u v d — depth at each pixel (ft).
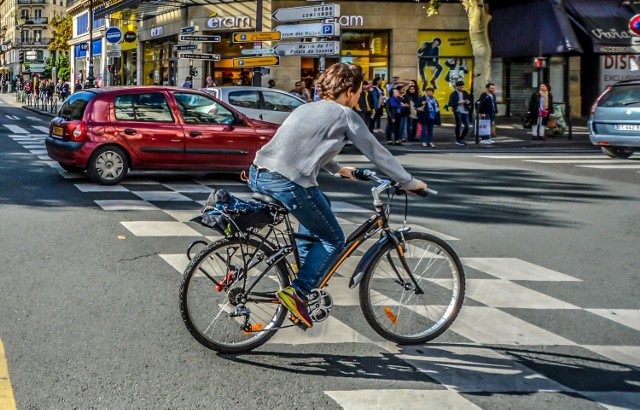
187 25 107.86
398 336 15.15
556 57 98.94
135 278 19.75
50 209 29.89
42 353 14.14
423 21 97.45
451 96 69.15
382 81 98.32
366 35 97.76
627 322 17.07
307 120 13.66
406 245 15.17
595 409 12.21
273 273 14.48
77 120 37.81
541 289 19.80
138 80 131.64
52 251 22.57
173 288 18.88
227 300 14.28
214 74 106.01
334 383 13.05
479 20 73.92
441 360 14.38
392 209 32.55
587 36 85.71
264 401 12.20
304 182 13.65
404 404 12.19
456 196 36.65
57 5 409.69
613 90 55.98
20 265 20.83
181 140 38.86
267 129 40.93
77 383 12.75
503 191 38.47
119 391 12.46
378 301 15.05
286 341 15.21
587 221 30.12
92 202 31.96
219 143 39.58
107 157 37.88
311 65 97.45
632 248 25.08
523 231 27.84
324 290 14.62
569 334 16.14
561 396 12.73
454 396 12.60
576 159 56.13
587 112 103.71
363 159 56.24
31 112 134.21
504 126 93.20
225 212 13.88
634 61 103.30
